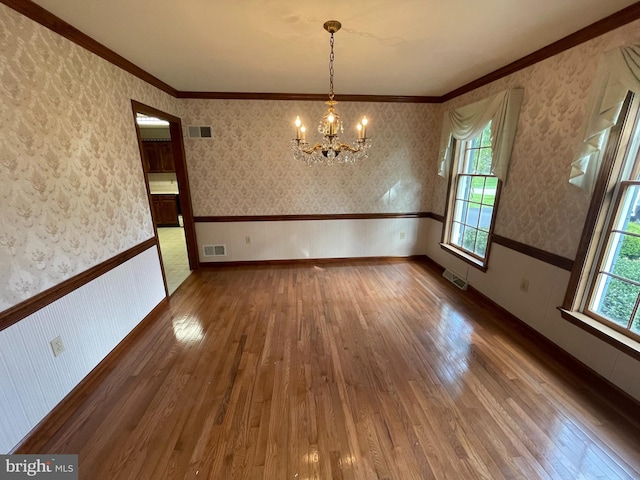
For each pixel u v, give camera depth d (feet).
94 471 4.52
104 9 5.57
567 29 6.46
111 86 7.64
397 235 14.84
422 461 4.68
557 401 5.89
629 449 4.90
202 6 5.54
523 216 8.48
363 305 10.06
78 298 6.23
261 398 5.98
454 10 5.70
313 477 4.45
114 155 7.72
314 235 14.30
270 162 13.11
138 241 8.83
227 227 13.75
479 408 5.72
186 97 12.00
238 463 4.66
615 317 6.31
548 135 7.53
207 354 7.44
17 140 4.96
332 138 6.91
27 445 4.92
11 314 4.71
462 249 12.04
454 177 12.42
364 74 9.77
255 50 7.68
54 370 5.55
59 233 5.82
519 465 4.63
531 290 8.23
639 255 5.83
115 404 5.84
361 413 5.60
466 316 9.32
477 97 10.48
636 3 5.33
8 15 4.80
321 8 5.65
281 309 9.81
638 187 5.82
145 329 8.67
